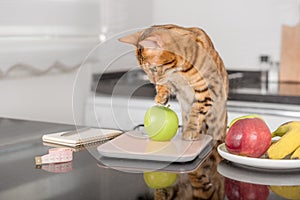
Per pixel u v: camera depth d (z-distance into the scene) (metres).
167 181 0.95
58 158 1.10
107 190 0.89
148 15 3.20
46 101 2.44
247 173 1.01
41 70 2.30
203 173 1.01
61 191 0.88
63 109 2.57
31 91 2.34
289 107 2.25
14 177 0.98
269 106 2.29
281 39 2.87
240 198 0.84
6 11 2.09
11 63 2.13
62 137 1.33
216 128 1.26
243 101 2.36
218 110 1.26
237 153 1.07
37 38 2.26
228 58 3.08
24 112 2.31
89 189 0.90
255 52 2.99
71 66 2.48
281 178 0.97
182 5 3.20
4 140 1.37
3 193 0.88
